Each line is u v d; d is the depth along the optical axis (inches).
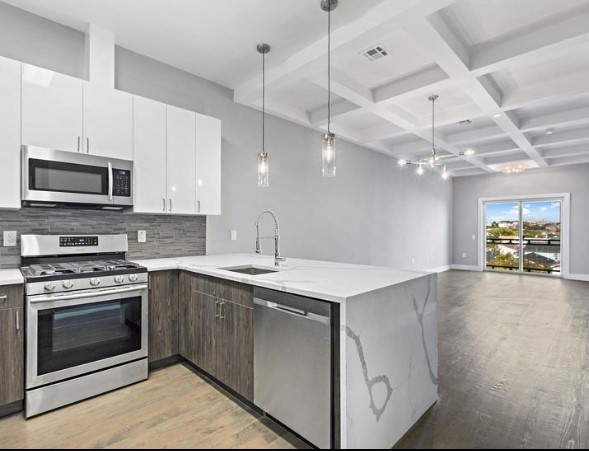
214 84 144.1
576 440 71.1
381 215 250.5
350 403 61.4
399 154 253.0
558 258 303.3
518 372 103.7
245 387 83.3
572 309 180.7
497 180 336.2
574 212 291.4
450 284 260.5
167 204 115.0
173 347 107.9
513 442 70.8
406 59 125.3
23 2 93.5
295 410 69.7
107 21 102.3
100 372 89.7
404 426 75.1
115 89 106.3
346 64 128.6
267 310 76.6
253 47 116.8
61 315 83.4
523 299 205.6
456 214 362.3
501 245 337.7
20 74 86.1
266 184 110.4
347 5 94.3
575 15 98.6
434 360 87.8
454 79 127.0
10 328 77.8
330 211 204.7
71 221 105.7
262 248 164.1
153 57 123.6
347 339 60.6
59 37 103.5
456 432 74.7
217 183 130.0
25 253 94.8
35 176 86.7
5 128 83.7
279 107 165.3
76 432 73.6
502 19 101.7
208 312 96.1
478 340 131.2
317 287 69.2
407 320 77.3
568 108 172.7
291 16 99.6
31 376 79.0
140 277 97.3
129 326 95.3
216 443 70.4
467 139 213.0
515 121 181.6
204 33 108.5
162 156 113.8
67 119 93.5
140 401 86.8
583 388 93.4
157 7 95.5
